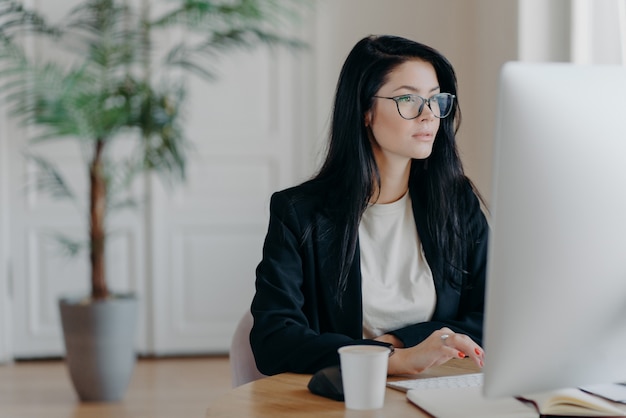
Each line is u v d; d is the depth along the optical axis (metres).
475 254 2.07
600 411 1.33
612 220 1.24
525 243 1.21
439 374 1.70
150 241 5.69
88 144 5.59
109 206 4.76
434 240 2.02
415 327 1.91
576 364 1.29
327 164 2.02
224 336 5.74
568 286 1.24
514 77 1.20
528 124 1.20
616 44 3.56
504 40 4.54
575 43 3.79
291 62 5.72
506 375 1.25
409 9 5.61
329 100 5.69
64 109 4.49
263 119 5.74
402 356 1.67
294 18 5.40
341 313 1.95
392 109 1.88
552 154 1.21
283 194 2.01
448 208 2.03
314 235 1.97
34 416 4.35
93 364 4.55
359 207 1.95
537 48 4.05
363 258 2.01
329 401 1.50
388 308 1.98
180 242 5.72
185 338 5.73
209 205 5.72
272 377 1.71
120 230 5.68
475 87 5.12
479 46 5.03
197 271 5.72
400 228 2.03
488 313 1.23
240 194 5.74
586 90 1.23
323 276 1.96
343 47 5.67
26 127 5.57
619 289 1.27
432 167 2.03
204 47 4.86
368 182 1.96
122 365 4.61
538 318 1.24
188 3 4.66
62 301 4.63
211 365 5.43
